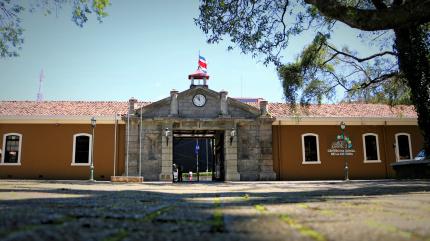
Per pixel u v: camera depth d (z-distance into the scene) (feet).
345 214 9.24
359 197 16.98
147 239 5.64
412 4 24.17
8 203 11.64
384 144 88.12
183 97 85.15
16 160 82.17
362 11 25.80
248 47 45.44
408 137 88.89
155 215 8.86
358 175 86.43
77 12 42.52
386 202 13.20
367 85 61.52
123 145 83.15
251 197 17.49
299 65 60.23
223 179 85.15
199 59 88.53
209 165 131.64
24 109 86.84
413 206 11.53
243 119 84.38
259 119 84.84
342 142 87.04
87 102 93.97
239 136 84.94
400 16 24.58
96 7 42.27
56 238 5.36
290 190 29.78
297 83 59.77
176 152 130.00
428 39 41.65
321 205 11.98
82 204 11.53
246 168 83.82
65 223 7.00
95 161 82.33
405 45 41.04
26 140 82.53
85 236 5.66
